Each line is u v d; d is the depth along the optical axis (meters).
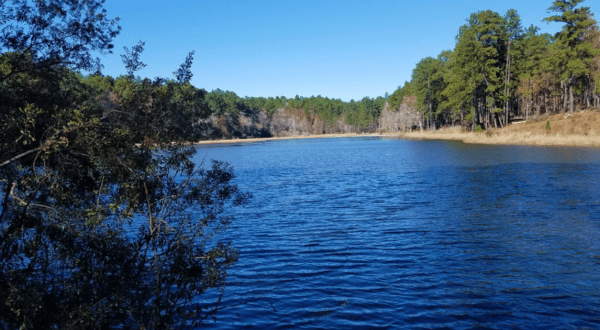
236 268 12.28
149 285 6.77
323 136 161.25
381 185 28.84
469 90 74.69
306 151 73.50
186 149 7.06
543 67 70.06
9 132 5.79
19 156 5.51
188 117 6.88
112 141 6.15
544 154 43.25
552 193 22.72
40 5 6.23
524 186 25.36
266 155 65.62
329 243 14.75
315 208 21.38
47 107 6.23
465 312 9.13
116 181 6.59
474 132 77.94
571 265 11.83
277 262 12.77
